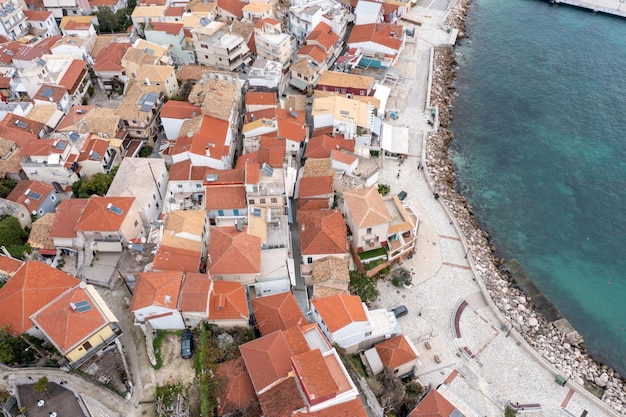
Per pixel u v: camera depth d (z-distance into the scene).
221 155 84.25
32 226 71.75
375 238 76.44
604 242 91.06
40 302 57.28
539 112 117.81
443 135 109.06
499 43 141.75
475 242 87.69
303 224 76.50
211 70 108.44
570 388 67.12
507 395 65.75
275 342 56.50
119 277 66.44
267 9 125.19
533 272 86.19
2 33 116.38
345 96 106.25
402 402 60.47
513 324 74.50
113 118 91.31
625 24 151.00
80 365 54.44
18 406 48.34
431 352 69.69
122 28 128.00
